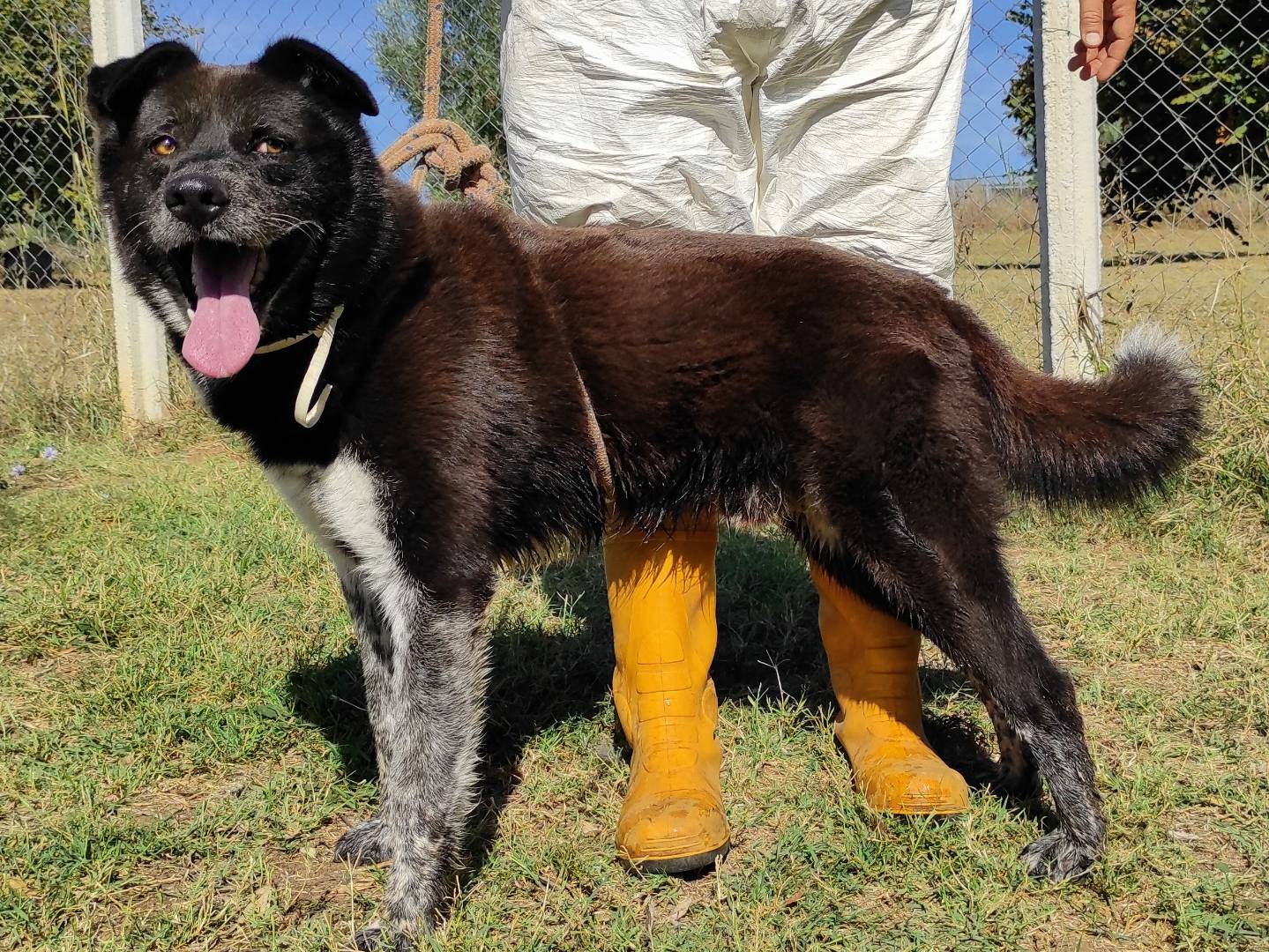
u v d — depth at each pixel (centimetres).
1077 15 392
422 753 192
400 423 195
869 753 230
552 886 201
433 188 322
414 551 195
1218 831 207
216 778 244
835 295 206
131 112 211
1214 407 391
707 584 237
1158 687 268
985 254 467
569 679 293
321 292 195
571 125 243
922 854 204
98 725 263
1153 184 496
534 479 212
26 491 464
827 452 204
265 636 309
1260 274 421
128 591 337
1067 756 198
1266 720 244
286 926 193
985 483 203
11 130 601
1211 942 175
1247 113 476
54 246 605
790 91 244
